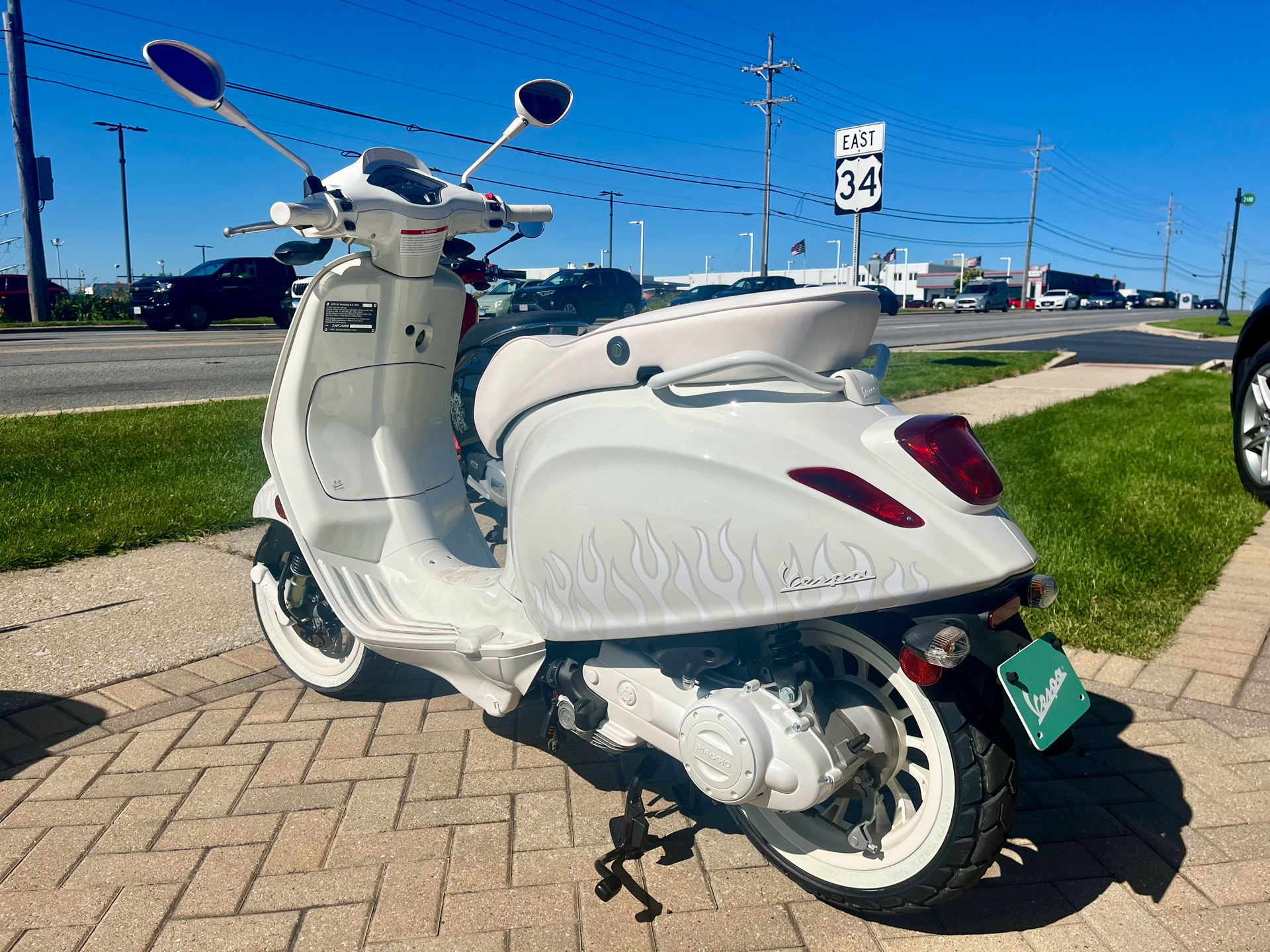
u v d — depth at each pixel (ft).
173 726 10.42
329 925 7.21
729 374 6.92
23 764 9.61
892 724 7.09
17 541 16.25
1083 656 11.93
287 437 10.08
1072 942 6.98
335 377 10.18
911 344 71.41
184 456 23.38
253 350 55.47
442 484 11.19
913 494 6.44
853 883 7.10
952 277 287.89
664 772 9.45
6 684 11.35
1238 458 19.47
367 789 9.13
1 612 13.70
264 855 8.07
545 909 7.41
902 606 6.51
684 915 7.35
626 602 7.27
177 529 17.56
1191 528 16.75
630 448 7.16
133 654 12.25
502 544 16.88
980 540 6.40
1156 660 11.76
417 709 10.86
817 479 6.50
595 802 8.92
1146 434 26.84
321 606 11.02
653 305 127.44
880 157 35.01
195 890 7.61
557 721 8.73
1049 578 6.64
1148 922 7.18
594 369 7.64
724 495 6.73
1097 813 8.64
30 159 83.87
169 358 50.01
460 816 8.67
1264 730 10.02
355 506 10.34
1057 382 42.55
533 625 8.41
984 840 6.40
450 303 10.64
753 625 6.79
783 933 7.15
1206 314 174.70
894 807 8.07
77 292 102.32
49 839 8.29
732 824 8.60
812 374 6.70
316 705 10.96
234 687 11.39
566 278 84.17
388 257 9.81
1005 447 25.00
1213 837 8.25
